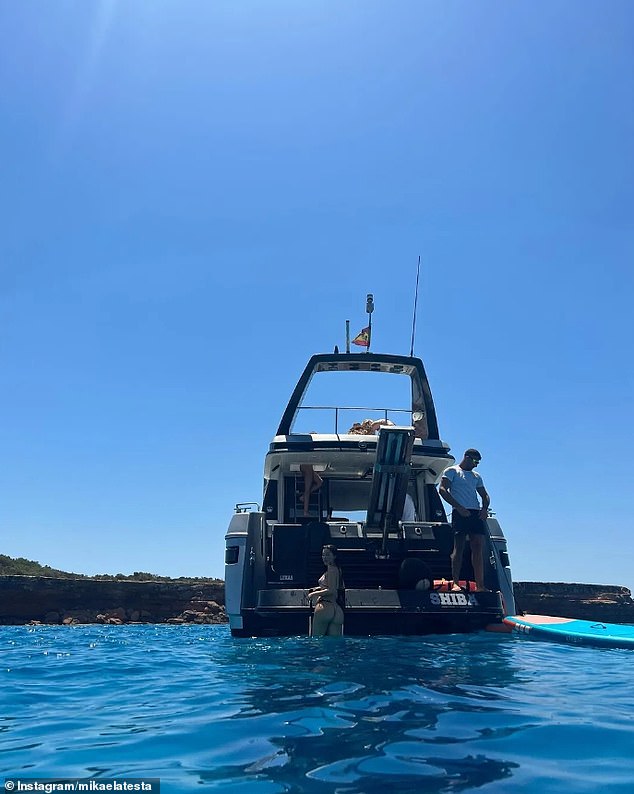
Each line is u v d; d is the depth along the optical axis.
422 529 8.45
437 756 2.80
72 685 5.32
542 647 6.55
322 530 8.25
